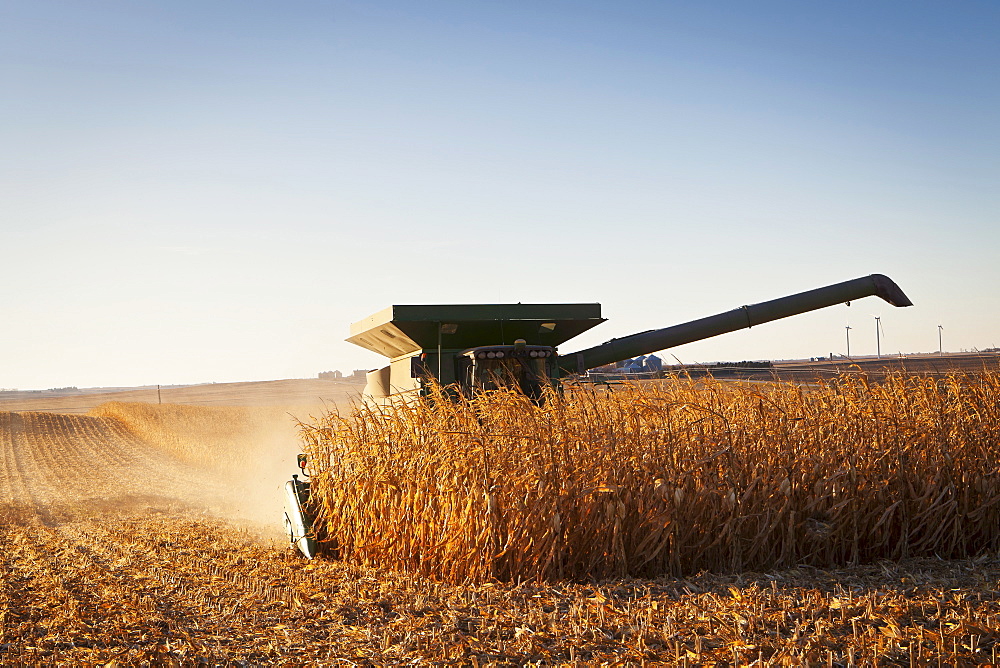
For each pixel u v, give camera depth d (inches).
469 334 434.6
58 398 6382.9
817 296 501.0
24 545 503.8
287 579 354.6
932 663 215.5
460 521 337.7
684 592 298.4
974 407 373.7
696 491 331.6
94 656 253.3
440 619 279.7
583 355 480.4
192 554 435.2
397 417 387.5
